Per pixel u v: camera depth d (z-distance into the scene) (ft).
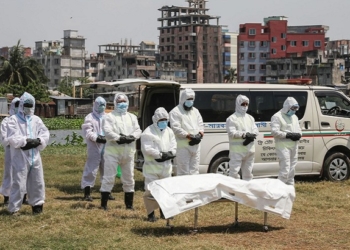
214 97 43.14
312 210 34.94
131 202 34.78
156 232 29.04
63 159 65.77
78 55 433.89
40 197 33.12
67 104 242.78
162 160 32.09
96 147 40.09
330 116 46.96
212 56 411.95
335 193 41.14
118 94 34.19
